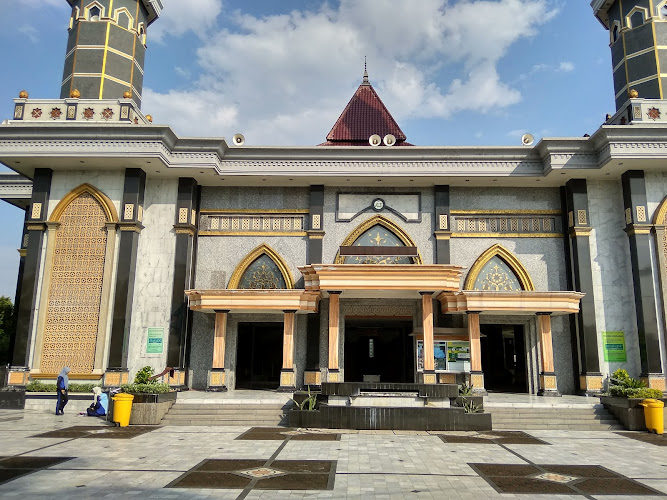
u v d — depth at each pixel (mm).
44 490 6844
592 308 17250
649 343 16312
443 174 17969
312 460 8852
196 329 18453
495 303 16359
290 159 18297
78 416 14492
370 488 7086
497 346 18969
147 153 16734
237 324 18859
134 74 19219
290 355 16812
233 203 19375
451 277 16234
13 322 20078
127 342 16984
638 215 17062
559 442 11031
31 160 17250
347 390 13625
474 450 9938
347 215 19125
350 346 19141
